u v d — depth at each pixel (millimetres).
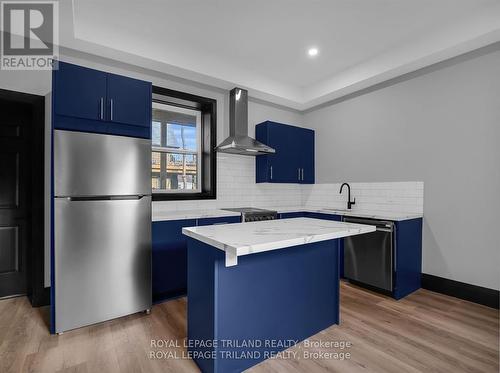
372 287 3137
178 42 3127
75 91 2174
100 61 2943
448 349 1925
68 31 2496
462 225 2846
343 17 2607
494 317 2416
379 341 2033
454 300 2803
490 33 2426
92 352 1879
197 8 2492
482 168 2705
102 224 2271
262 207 4359
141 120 2490
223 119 3922
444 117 2984
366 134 3799
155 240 2680
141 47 2922
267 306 1827
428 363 1768
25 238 2895
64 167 2102
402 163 3375
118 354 1861
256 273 1764
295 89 4336
